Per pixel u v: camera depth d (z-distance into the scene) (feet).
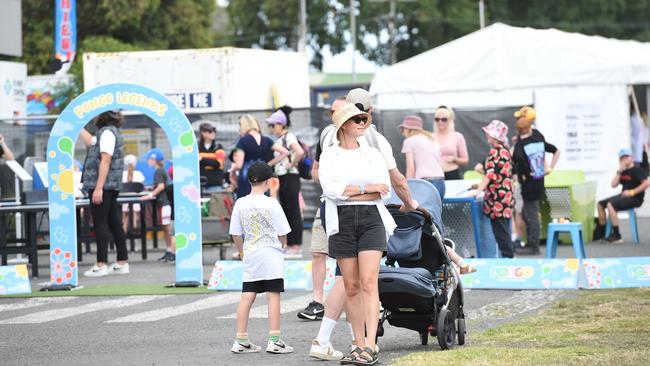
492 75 132.05
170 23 269.64
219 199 89.25
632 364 40.75
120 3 256.52
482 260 71.46
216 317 60.95
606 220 104.63
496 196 78.43
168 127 74.49
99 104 75.31
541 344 47.88
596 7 361.71
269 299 48.91
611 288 68.54
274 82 130.93
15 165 95.55
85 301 69.92
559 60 129.59
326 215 44.93
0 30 137.28
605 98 128.26
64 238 75.61
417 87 134.41
